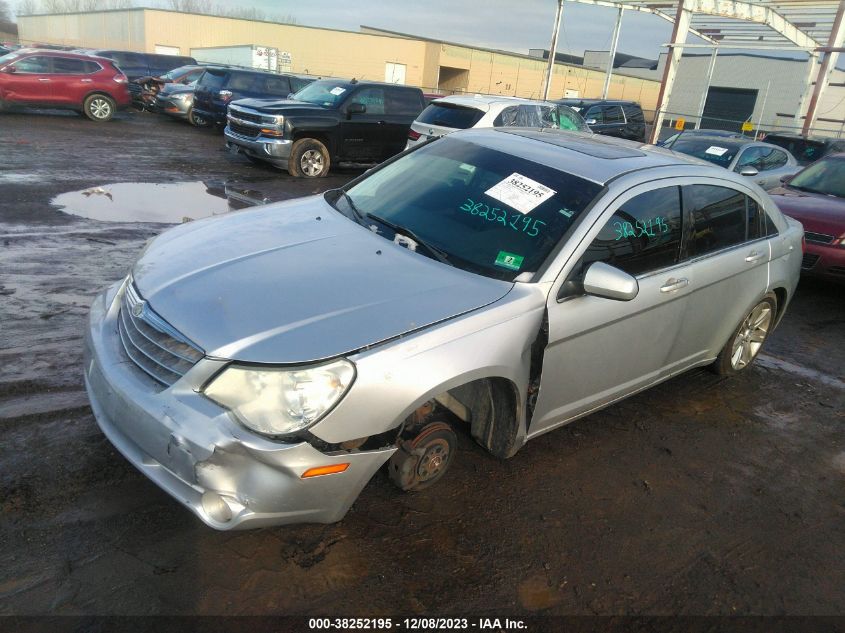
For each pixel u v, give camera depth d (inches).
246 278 113.0
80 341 174.6
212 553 107.9
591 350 135.7
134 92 869.8
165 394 98.0
